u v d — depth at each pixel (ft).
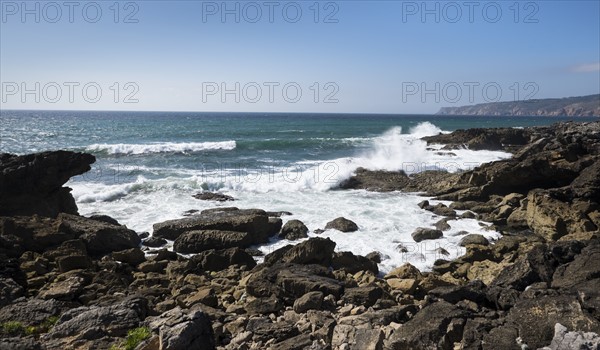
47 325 29.94
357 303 36.32
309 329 31.04
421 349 26.48
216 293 41.70
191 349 24.64
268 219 62.39
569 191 65.67
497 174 79.56
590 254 34.88
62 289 37.09
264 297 39.32
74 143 171.42
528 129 151.64
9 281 36.52
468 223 66.54
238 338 29.53
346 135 210.79
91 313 28.96
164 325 25.94
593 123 152.25
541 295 30.86
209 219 60.75
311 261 47.39
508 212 68.03
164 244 57.26
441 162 111.55
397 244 57.06
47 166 59.62
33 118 468.75
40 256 45.93
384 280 43.88
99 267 46.26
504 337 25.93
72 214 61.93
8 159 59.41
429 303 34.35
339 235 60.34
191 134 209.26
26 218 51.57
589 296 27.76
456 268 49.57
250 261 50.70
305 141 155.74
